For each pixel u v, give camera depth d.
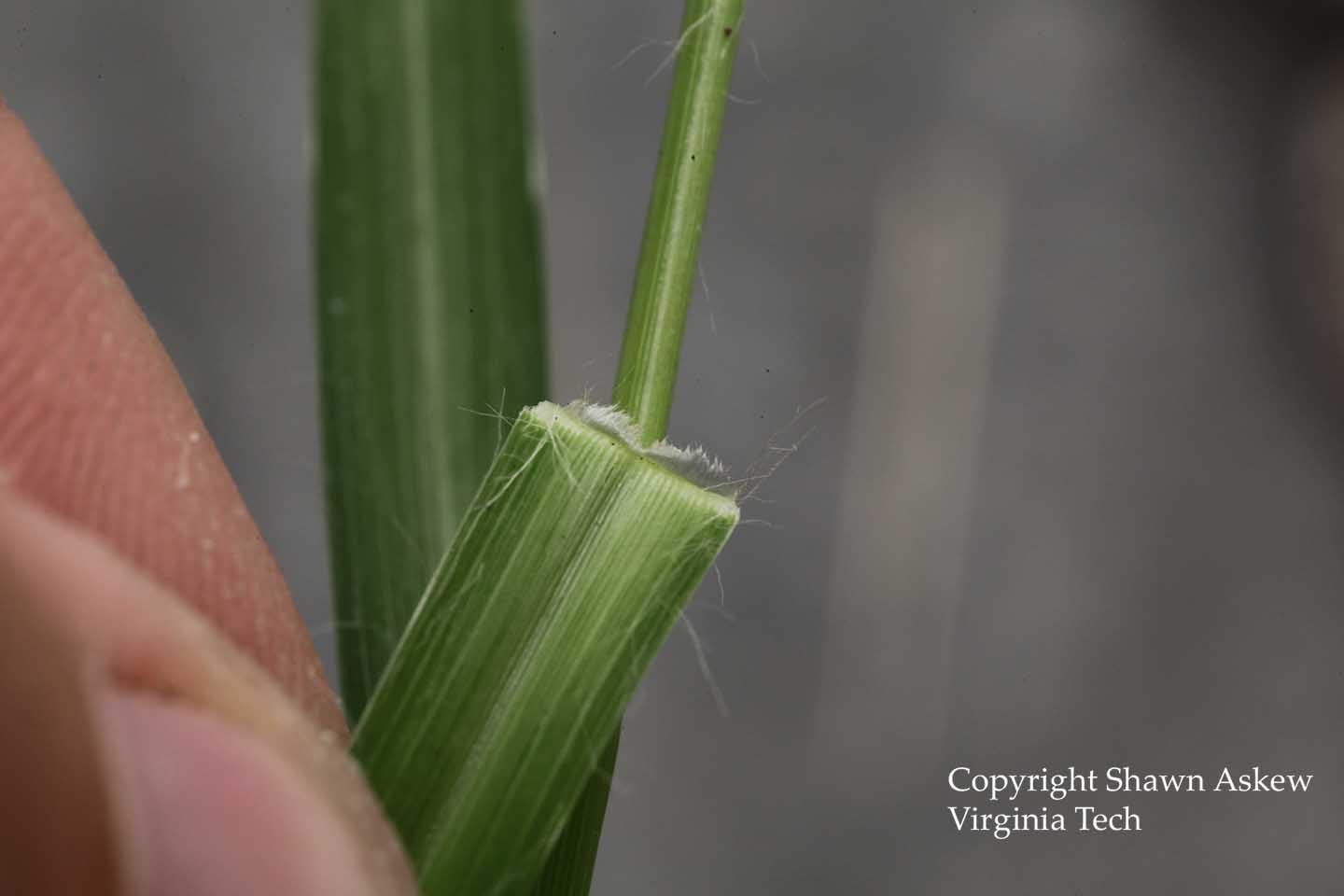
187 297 0.39
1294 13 0.44
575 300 0.41
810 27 0.43
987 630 0.41
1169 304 0.43
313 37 0.13
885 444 0.41
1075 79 0.44
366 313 0.13
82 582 0.11
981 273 0.42
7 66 0.39
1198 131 0.44
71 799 0.12
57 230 0.13
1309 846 0.40
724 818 0.39
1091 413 0.42
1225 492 0.42
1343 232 0.42
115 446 0.13
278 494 0.39
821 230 0.42
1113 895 0.39
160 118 0.40
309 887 0.12
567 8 0.42
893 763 0.40
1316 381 0.43
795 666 0.40
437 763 0.12
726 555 0.40
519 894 0.12
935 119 0.43
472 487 0.13
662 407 0.12
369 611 0.13
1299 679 0.41
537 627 0.12
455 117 0.13
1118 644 0.41
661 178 0.12
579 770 0.12
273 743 0.12
